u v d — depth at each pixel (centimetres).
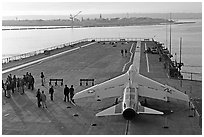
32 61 6431
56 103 3262
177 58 9650
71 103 3256
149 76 4684
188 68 7631
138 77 3409
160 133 2375
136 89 2956
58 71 5234
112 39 15800
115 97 3231
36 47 14075
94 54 7450
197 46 13625
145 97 3053
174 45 14188
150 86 3225
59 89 3925
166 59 6288
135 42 10644
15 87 3919
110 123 2627
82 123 2639
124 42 10656
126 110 2436
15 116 2842
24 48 13600
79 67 5609
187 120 2686
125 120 2692
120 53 7481
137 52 7625
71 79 4556
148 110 2523
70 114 2891
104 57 6869
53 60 6556
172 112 2914
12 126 2581
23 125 2603
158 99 2989
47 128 2527
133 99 2625
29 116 2839
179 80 4406
